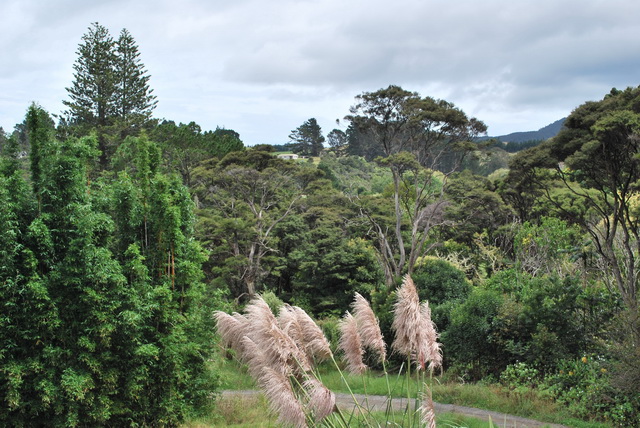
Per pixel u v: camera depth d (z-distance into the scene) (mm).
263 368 6512
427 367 7504
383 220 44219
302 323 7426
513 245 37844
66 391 12867
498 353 21469
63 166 13578
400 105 39281
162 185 16016
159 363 14859
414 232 36406
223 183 45344
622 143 22094
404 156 36812
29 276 12820
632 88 24578
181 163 51125
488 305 21969
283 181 45406
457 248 43094
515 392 18594
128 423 14570
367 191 72750
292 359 6973
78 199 13992
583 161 23375
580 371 18484
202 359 16547
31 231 12852
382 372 23438
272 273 38500
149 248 15961
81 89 52812
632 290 21000
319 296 37344
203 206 47562
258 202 48625
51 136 14664
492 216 43000
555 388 18297
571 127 25844
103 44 52781
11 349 12570
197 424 15359
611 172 23297
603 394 16766
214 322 16766
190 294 16000
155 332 14969
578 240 30078
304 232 40312
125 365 14195
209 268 40625
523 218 43750
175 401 15242
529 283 22484
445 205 38125
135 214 15906
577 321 20500
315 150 122438
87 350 13328
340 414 6582
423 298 28062
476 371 21953
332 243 37219
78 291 13398
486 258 38938
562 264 27312
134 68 54438
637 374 16094
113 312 13977
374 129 40844
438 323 25781
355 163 94438
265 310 6922
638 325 17609
